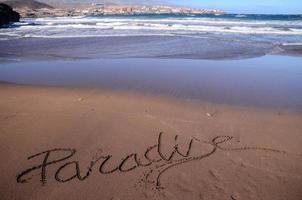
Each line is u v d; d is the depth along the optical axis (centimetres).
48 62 1057
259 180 358
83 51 1258
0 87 735
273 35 1664
